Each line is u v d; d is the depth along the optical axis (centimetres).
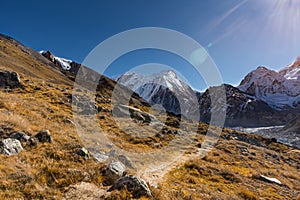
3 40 12600
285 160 3903
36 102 3145
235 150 3694
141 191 1005
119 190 998
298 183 2262
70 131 2086
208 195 1325
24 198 850
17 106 2333
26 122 1827
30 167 1103
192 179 1611
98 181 1112
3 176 956
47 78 8356
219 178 1862
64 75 11781
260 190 1720
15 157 1165
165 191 1191
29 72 7900
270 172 2489
